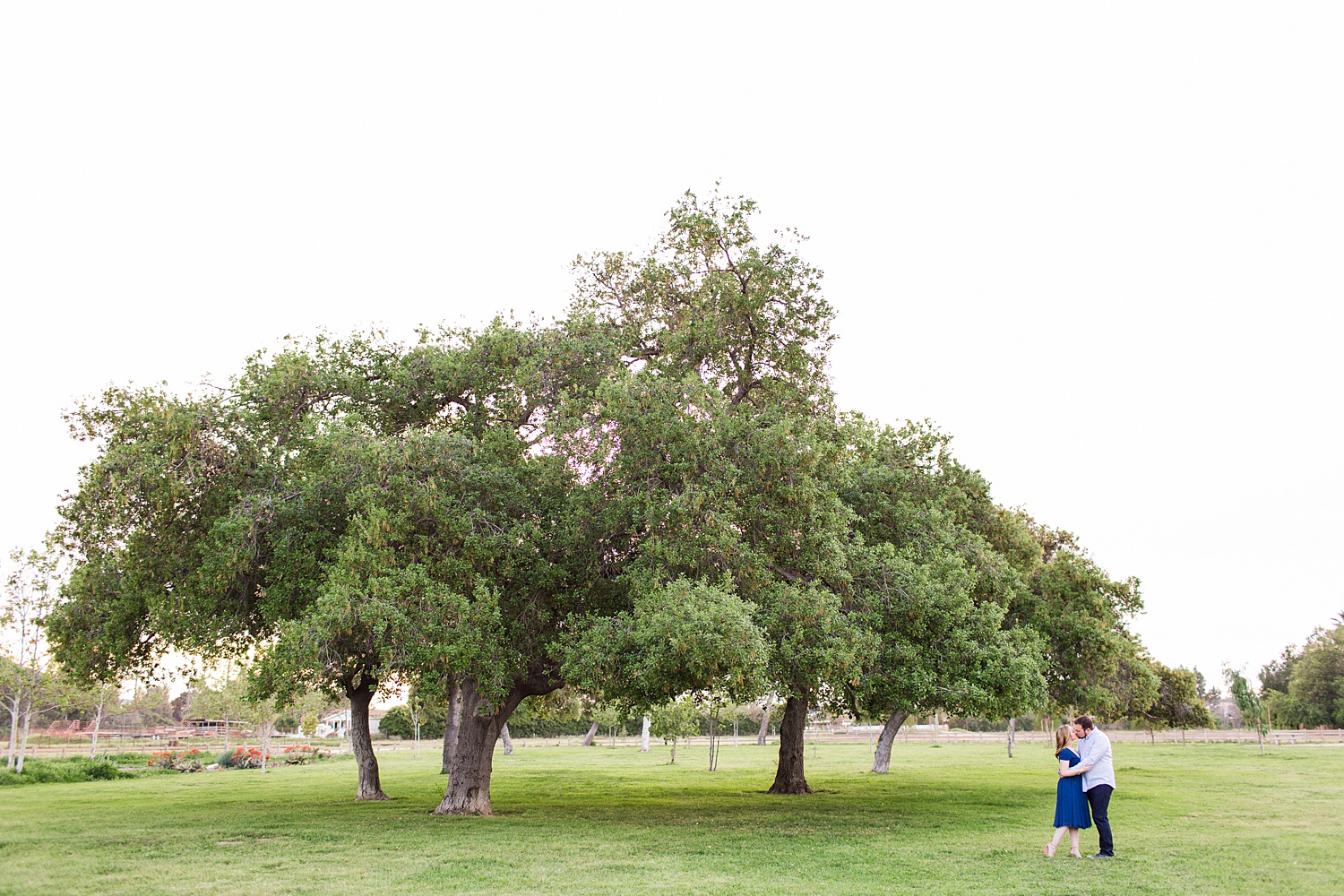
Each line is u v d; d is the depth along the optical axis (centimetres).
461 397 2156
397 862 1238
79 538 2011
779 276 2117
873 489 2275
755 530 1861
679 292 2244
